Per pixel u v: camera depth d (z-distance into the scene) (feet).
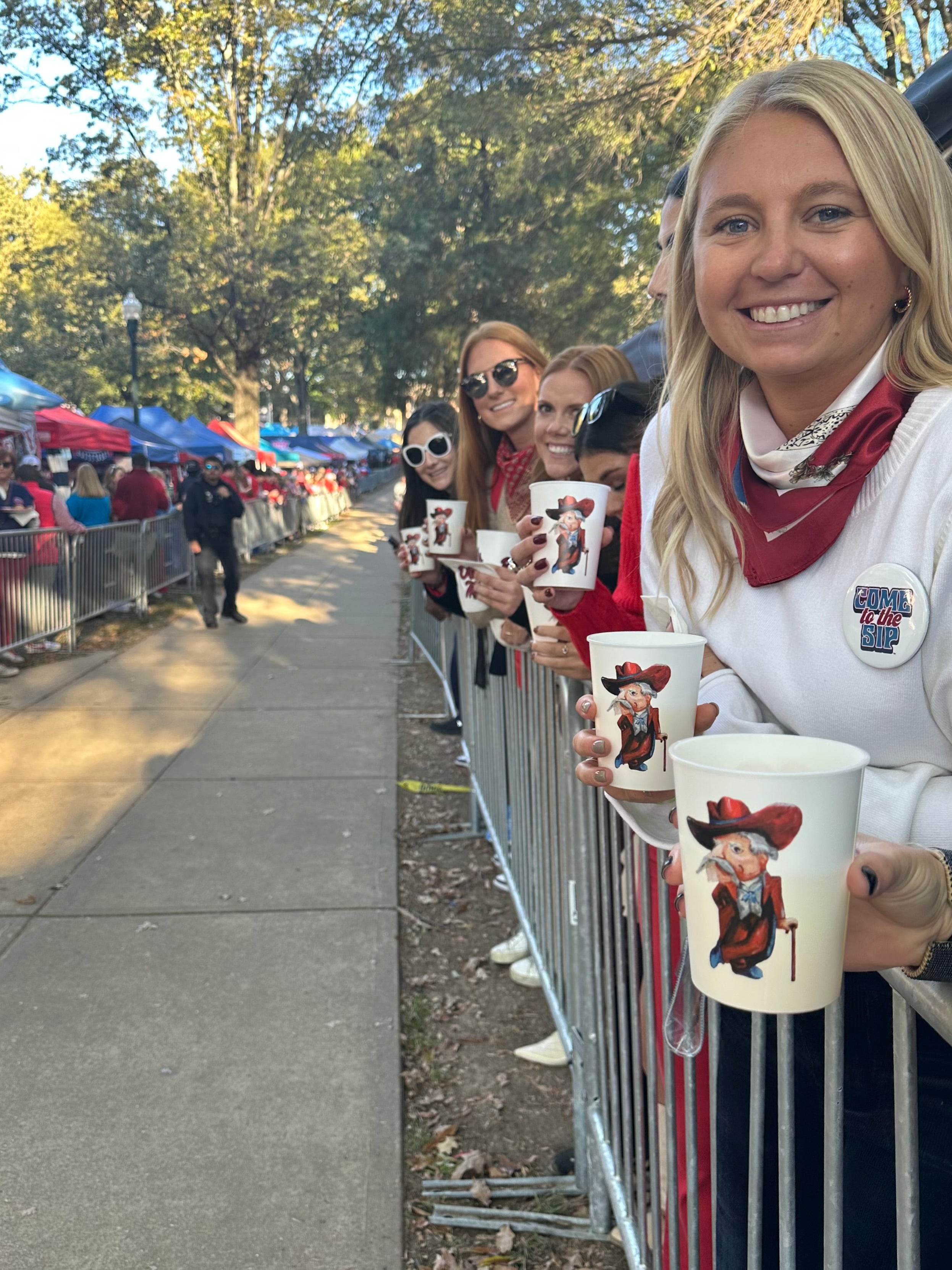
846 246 3.88
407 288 53.62
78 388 136.67
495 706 13.65
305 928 13.88
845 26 25.26
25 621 31.42
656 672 4.21
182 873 15.70
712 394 4.85
